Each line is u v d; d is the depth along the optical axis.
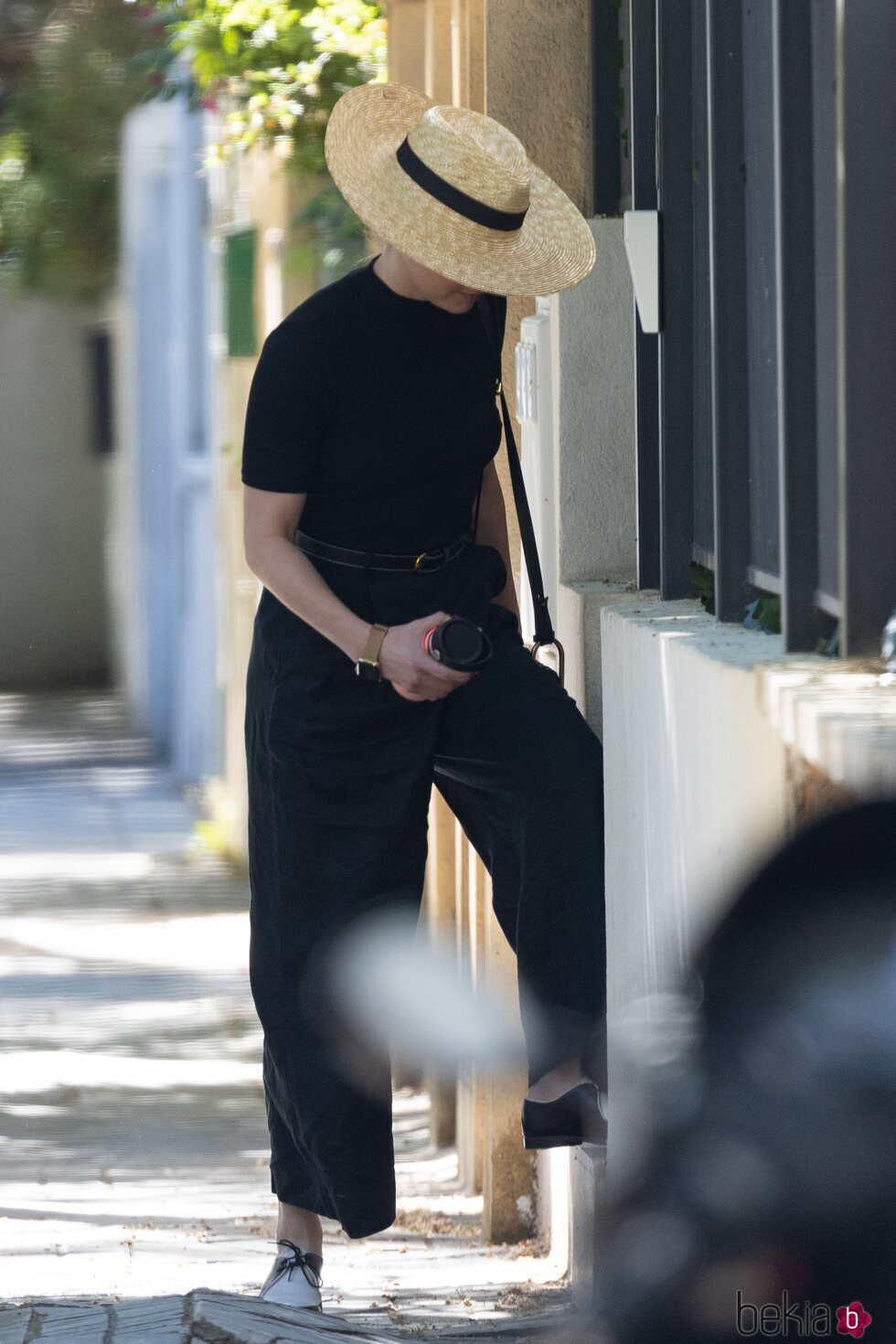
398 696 14.12
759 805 10.05
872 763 7.88
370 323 13.79
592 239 14.52
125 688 66.38
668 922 12.33
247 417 14.09
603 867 14.55
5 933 38.28
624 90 17.98
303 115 31.80
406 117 15.36
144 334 60.69
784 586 11.38
